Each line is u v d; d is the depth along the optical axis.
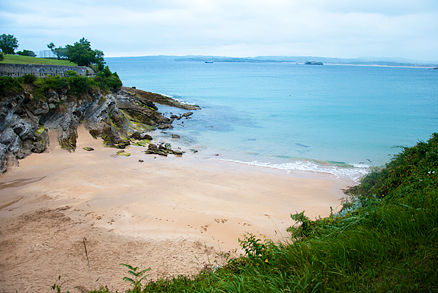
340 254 5.97
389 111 59.25
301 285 5.34
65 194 21.77
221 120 53.12
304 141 39.84
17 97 28.23
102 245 15.55
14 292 11.58
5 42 58.41
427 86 113.44
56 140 31.86
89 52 56.59
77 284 12.20
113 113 42.38
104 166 28.81
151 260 14.30
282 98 78.75
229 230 17.67
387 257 5.50
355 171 29.31
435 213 6.01
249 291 5.74
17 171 25.44
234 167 30.36
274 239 16.38
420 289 4.53
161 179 26.20
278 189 24.73
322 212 20.14
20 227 16.89
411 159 13.38
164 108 63.06
